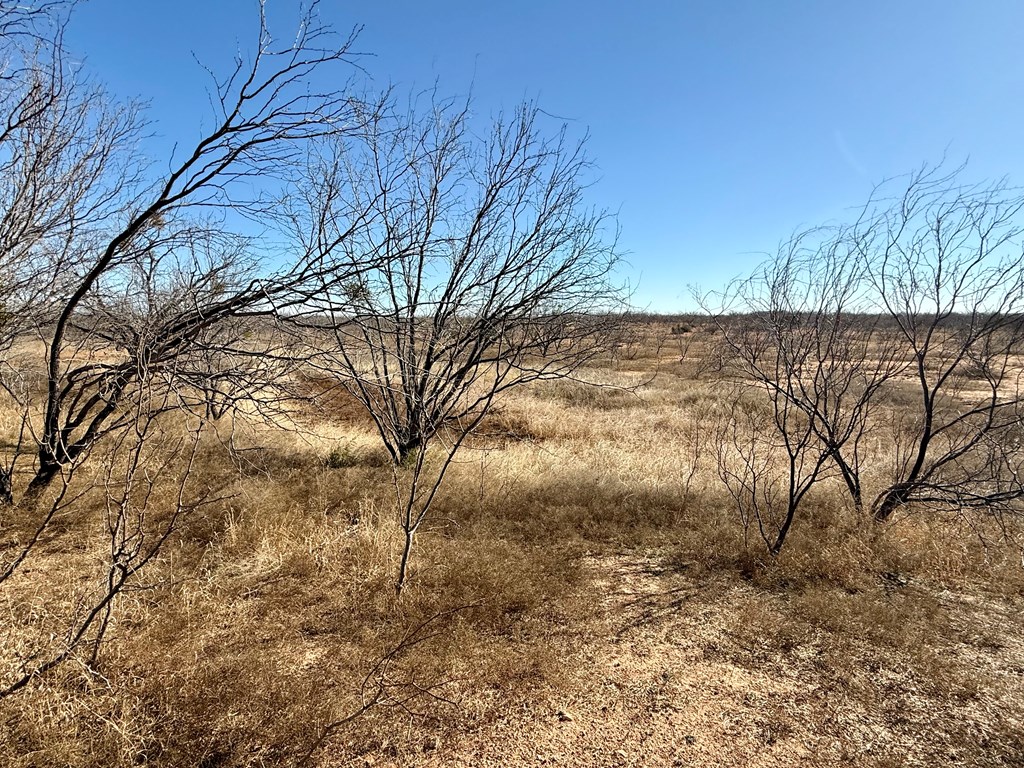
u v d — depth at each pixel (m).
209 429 6.84
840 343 5.06
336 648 3.02
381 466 6.36
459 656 2.96
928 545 4.50
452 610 3.37
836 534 4.68
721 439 7.34
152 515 4.34
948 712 2.72
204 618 3.17
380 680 2.76
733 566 4.33
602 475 6.22
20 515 4.25
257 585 3.61
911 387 11.41
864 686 2.89
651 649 3.19
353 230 4.06
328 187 5.32
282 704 2.51
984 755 2.44
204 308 3.91
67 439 4.49
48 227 4.22
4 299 4.33
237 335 4.96
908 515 5.02
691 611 3.63
